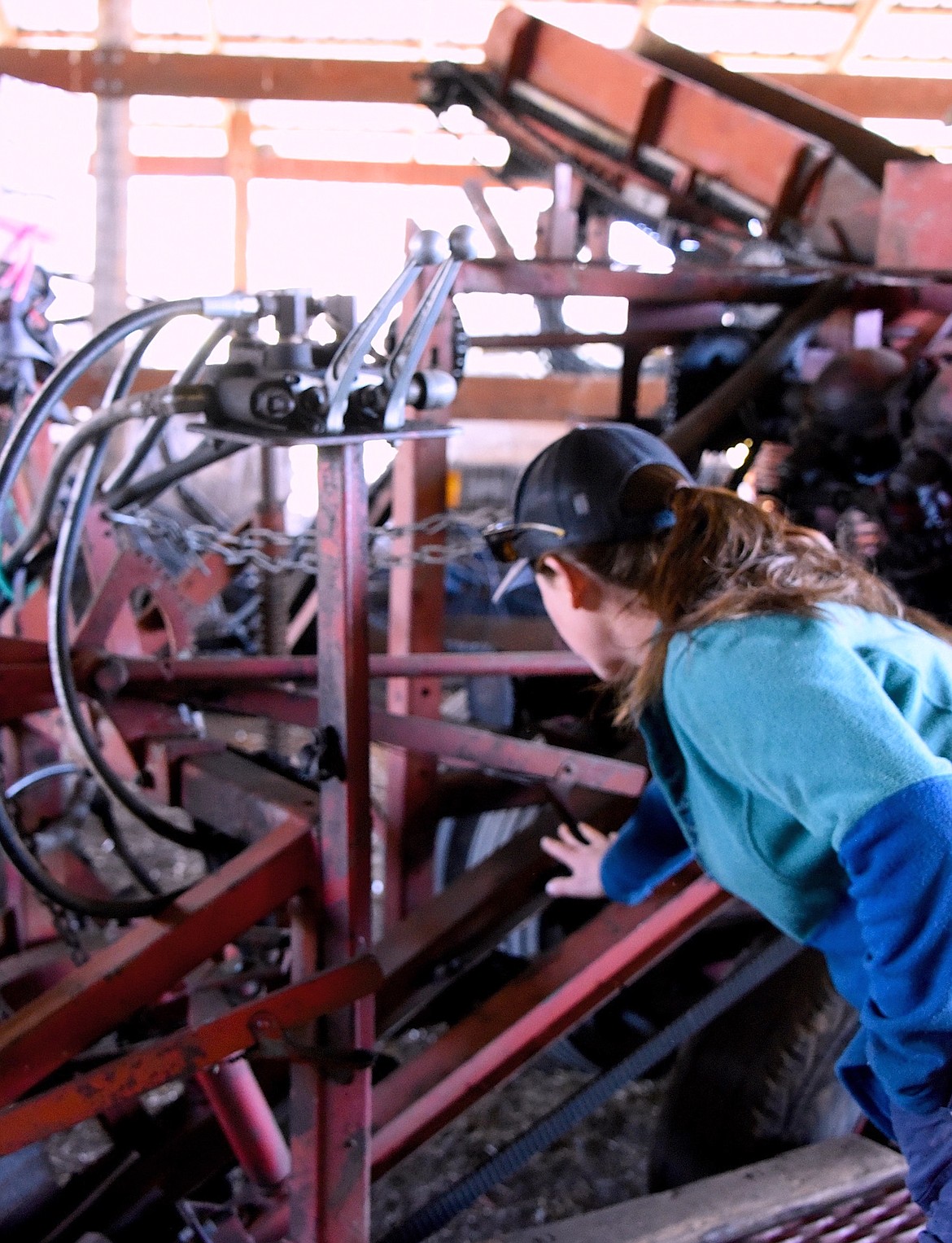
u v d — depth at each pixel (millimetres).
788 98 4293
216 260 15602
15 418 2473
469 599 4082
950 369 2734
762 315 3332
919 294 2951
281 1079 1965
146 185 15352
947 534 2854
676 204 4336
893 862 1032
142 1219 1861
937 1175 1234
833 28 11773
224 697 2129
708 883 1968
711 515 1238
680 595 1216
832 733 1062
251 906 1517
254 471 7852
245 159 14789
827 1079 2221
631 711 1331
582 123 4453
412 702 2701
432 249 1263
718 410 2877
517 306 10445
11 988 1986
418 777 2604
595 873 1839
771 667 1105
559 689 3131
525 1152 2107
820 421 2838
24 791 2477
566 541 1309
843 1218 2031
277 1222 1771
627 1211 1986
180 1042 1442
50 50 8289
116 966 1466
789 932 1343
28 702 2023
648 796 1737
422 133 14836
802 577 1210
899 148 4070
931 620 1353
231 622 5051
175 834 1726
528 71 4543
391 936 2066
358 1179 1592
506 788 2623
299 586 3982
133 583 2396
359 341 1308
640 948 1983
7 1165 1802
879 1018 1146
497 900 2084
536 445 9500
